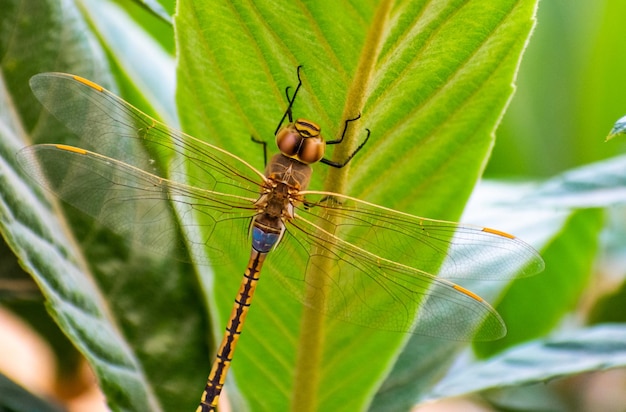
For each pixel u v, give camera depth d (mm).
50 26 717
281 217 722
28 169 709
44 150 710
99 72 721
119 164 716
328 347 712
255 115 705
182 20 694
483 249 723
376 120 699
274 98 702
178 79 700
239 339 715
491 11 687
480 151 702
